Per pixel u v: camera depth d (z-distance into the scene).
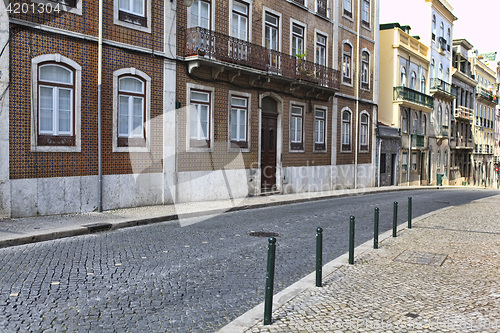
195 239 8.44
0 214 9.42
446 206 15.85
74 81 10.78
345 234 9.51
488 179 56.84
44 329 4.04
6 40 9.41
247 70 15.47
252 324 4.19
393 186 28.41
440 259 7.09
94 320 4.30
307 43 19.89
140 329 4.11
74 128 10.81
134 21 12.20
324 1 21.08
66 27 10.53
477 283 5.73
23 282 5.43
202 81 14.44
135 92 12.33
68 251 7.21
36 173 10.03
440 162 38.78
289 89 18.59
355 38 23.94
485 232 9.74
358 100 24.27
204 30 13.89
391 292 5.30
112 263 6.49
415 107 31.73
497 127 60.44
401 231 9.82
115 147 11.63
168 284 5.55
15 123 9.62
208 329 4.15
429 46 34.97
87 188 11.04
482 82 52.66
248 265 6.63
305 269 6.50
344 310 4.63
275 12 17.78
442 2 36.28
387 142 28.22
